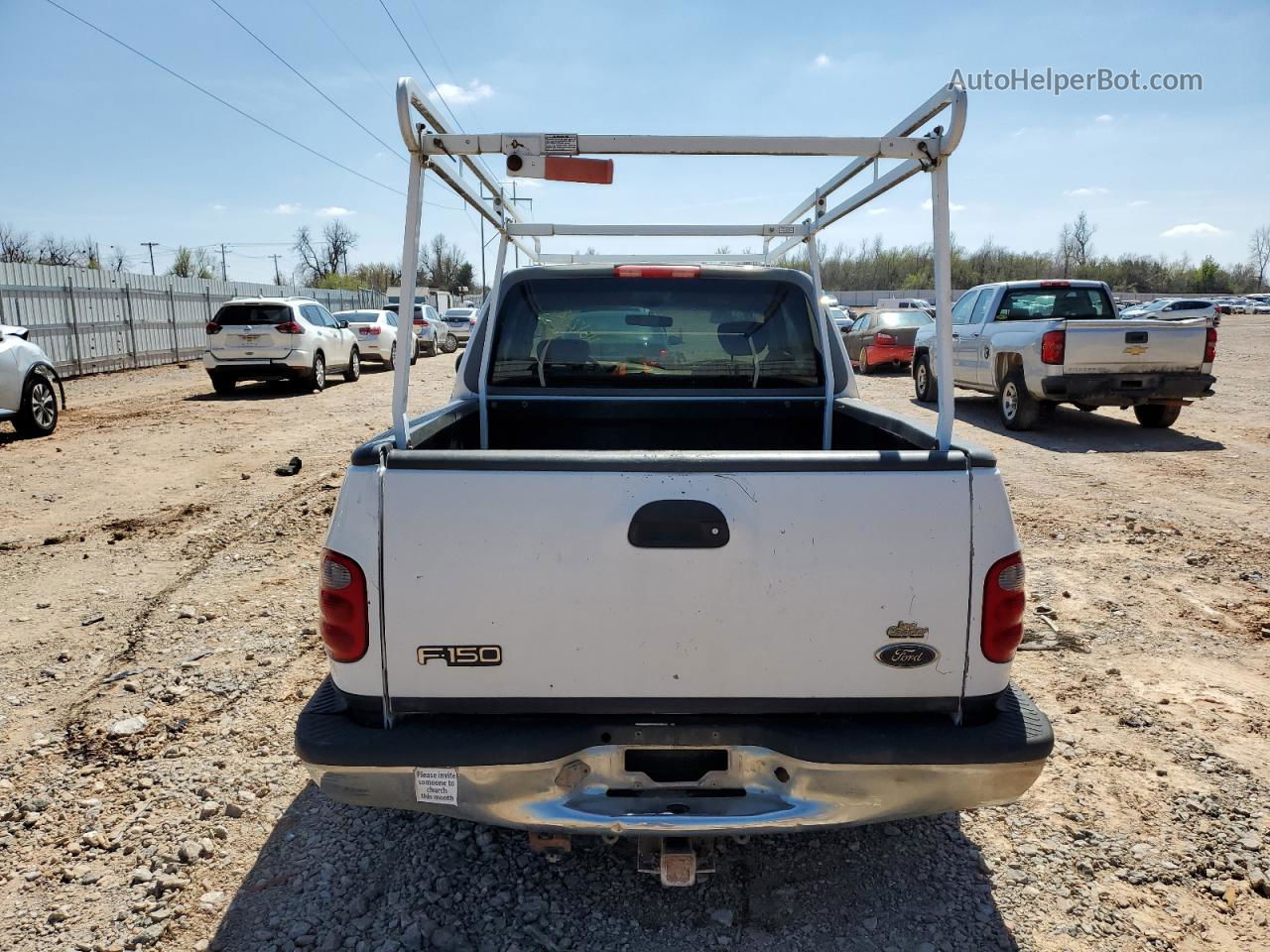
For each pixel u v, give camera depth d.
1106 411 12.52
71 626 4.77
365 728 2.25
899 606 2.19
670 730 2.24
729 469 2.16
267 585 5.41
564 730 2.22
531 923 2.53
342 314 21.48
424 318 24.94
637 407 3.94
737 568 2.16
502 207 4.00
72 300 19.17
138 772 3.34
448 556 2.16
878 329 18.48
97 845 2.91
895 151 2.45
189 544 6.28
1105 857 2.83
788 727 2.23
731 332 4.00
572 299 3.97
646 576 2.16
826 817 2.25
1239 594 5.20
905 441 2.88
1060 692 3.98
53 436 10.92
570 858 2.83
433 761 2.19
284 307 15.44
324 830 2.99
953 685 2.23
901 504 2.17
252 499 7.61
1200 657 4.35
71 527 6.79
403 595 2.18
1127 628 4.72
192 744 3.54
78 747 3.51
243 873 2.77
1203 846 2.88
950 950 2.43
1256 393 14.27
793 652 2.20
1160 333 9.93
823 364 3.96
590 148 2.52
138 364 21.53
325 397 15.28
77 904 2.63
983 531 2.19
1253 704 3.86
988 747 2.18
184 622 4.81
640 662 2.20
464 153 2.51
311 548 6.18
